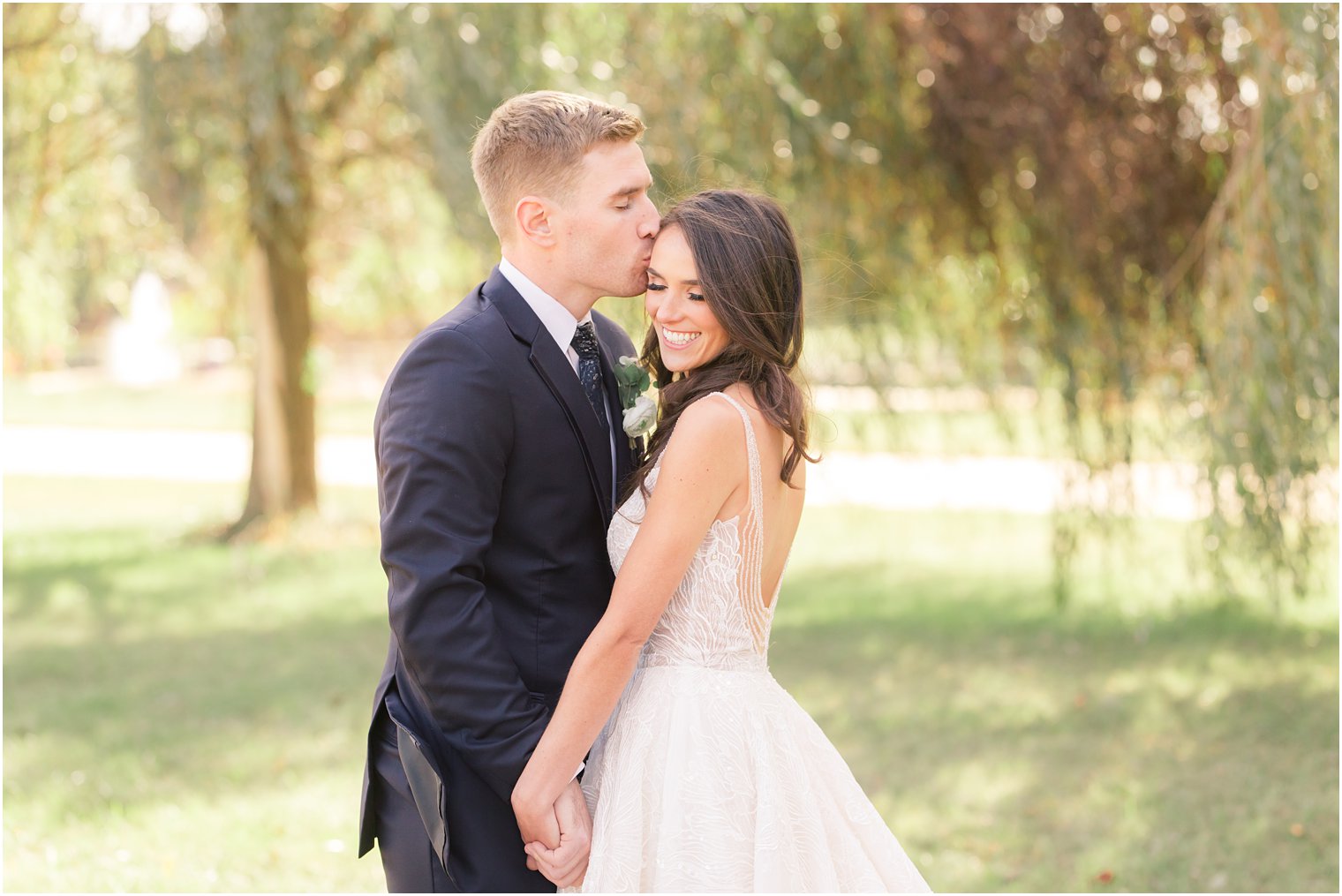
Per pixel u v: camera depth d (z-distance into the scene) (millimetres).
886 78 7285
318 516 11055
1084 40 6910
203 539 10820
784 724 2287
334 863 4043
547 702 2248
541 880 2258
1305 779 4840
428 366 2156
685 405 2268
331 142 9977
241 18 7523
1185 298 7098
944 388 8391
